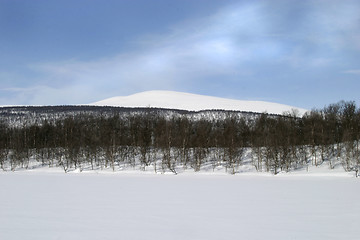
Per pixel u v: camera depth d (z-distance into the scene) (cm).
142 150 11406
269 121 12988
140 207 4172
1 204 4394
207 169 10631
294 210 3991
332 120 11144
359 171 9062
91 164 11444
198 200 4738
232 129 12056
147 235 2866
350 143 9556
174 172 10162
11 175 9488
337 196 5122
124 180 7900
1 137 13425
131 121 14275
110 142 12169
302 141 11125
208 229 3073
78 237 2806
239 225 3231
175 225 3225
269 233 2944
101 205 4312
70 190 5884
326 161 10244
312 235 2875
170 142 11369
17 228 3100
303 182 7381
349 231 3005
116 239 2753
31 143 13225
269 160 10544
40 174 9894
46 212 3847
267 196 5128
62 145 12588
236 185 6731
